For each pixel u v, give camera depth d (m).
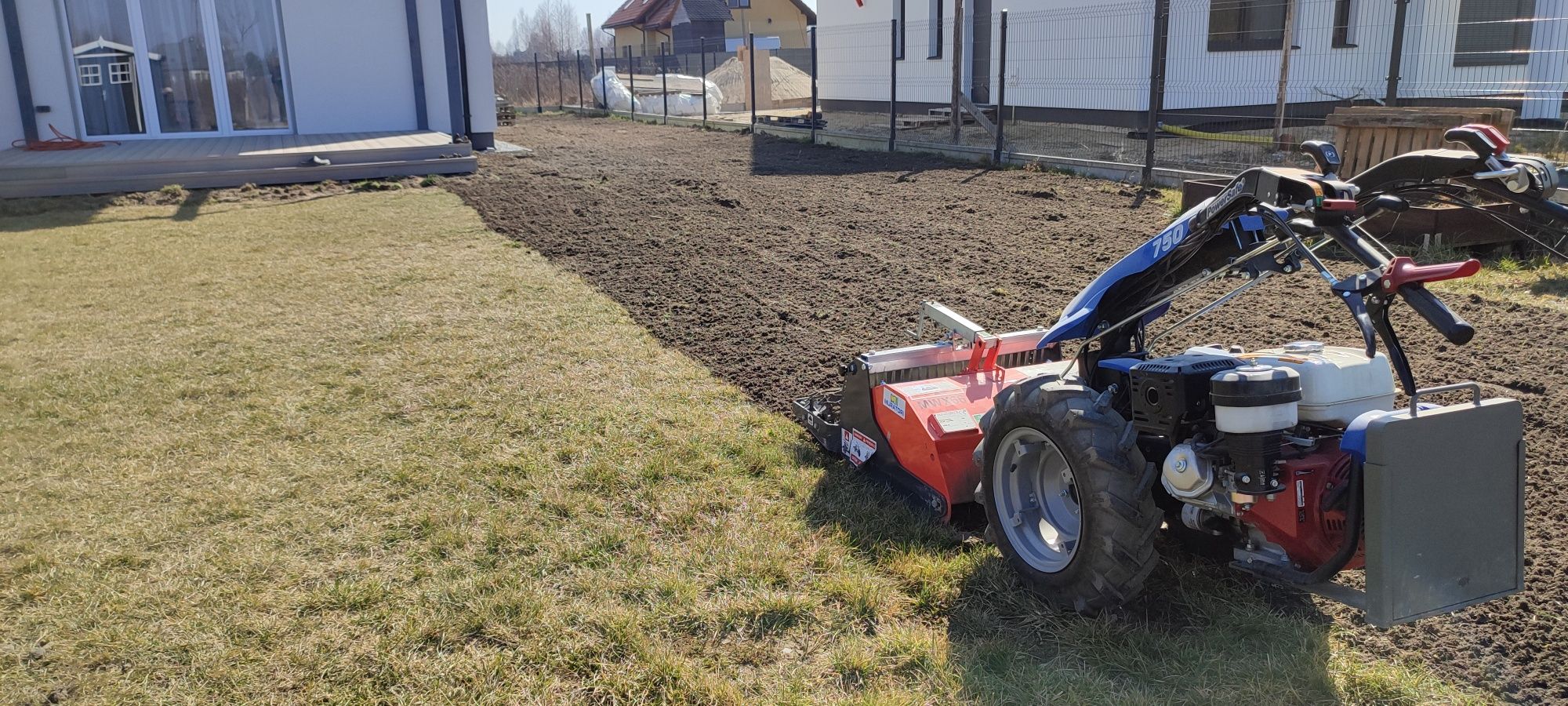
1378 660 3.13
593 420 5.31
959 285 7.89
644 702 3.00
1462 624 3.30
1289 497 2.87
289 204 12.39
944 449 3.95
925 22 18.98
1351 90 17.11
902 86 20.61
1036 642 3.26
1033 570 3.46
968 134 17.06
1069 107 16.58
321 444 5.03
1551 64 15.28
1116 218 10.15
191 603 3.57
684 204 11.84
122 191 13.02
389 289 8.14
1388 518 2.60
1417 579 2.67
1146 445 3.40
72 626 3.45
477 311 7.45
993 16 17.95
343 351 6.54
